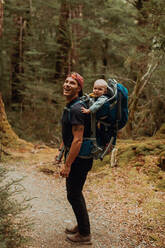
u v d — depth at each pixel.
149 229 3.34
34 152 6.64
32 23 12.09
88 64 12.26
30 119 11.29
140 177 4.70
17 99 12.46
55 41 12.77
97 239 3.13
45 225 3.34
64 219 3.56
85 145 2.77
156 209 3.79
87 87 7.47
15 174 5.16
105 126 2.81
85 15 10.83
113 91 2.74
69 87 2.77
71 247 2.93
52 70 11.96
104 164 5.40
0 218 2.62
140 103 8.50
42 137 10.35
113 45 10.73
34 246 2.84
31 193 4.36
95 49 12.53
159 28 5.82
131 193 4.32
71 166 2.88
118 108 2.71
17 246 2.64
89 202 4.18
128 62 7.21
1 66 14.20
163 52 6.13
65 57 11.65
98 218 3.66
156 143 5.32
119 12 10.05
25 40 12.20
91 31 10.46
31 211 3.68
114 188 4.55
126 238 3.17
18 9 10.98
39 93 11.23
